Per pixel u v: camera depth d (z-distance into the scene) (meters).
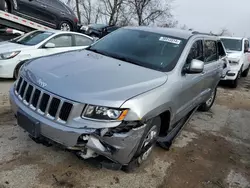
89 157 2.97
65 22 13.05
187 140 4.80
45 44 7.80
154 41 4.34
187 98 4.34
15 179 3.07
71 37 8.50
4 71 7.07
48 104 2.92
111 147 2.90
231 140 5.11
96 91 2.89
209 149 4.57
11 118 4.62
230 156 4.42
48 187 3.01
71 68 3.34
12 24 11.03
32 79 3.17
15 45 7.58
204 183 3.55
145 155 3.64
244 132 5.66
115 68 3.53
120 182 3.27
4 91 6.32
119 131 2.86
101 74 3.26
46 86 2.98
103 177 3.31
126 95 2.93
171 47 4.20
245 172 3.97
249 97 9.38
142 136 3.08
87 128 2.78
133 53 4.12
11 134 4.03
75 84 2.96
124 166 3.36
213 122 6.04
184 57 4.07
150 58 4.00
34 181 3.07
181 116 4.45
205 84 5.27
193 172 3.77
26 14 11.44
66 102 2.83
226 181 3.68
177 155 4.17
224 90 10.06
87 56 3.93
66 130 2.80
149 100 3.09
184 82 3.97
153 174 3.55
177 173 3.68
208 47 5.29
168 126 3.83
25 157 3.49
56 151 3.69
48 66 3.38
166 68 3.83
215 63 5.71
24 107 3.12
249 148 4.86
